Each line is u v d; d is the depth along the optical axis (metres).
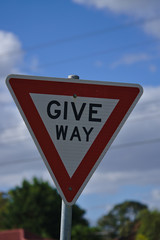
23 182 58.00
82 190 3.60
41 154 3.62
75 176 3.61
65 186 3.60
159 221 62.81
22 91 3.68
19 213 57.00
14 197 57.50
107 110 3.69
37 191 57.12
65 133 3.64
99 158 3.63
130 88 3.72
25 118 3.65
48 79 3.69
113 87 3.71
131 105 3.71
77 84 3.69
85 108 3.67
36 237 42.94
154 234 62.53
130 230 71.38
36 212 56.84
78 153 3.63
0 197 62.00
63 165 3.61
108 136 3.66
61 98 3.68
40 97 3.68
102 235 56.75
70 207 3.60
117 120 3.69
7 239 39.88
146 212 64.94
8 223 57.06
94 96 3.69
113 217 76.62
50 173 3.61
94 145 3.64
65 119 3.66
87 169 3.62
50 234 56.88
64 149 3.63
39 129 3.64
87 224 58.28
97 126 3.67
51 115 3.66
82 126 3.66
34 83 3.68
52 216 57.31
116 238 73.62
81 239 53.47
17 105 3.67
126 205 76.56
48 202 57.28
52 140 3.63
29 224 56.44
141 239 62.31
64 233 3.56
